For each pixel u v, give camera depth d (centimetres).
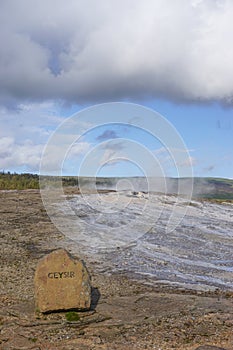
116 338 617
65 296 699
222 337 622
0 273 1016
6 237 1502
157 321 689
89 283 719
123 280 1002
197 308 764
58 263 702
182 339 613
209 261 1252
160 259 1260
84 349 577
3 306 760
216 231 1772
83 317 696
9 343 597
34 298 780
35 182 3447
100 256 1279
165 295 859
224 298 851
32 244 1407
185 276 1066
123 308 755
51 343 598
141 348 583
